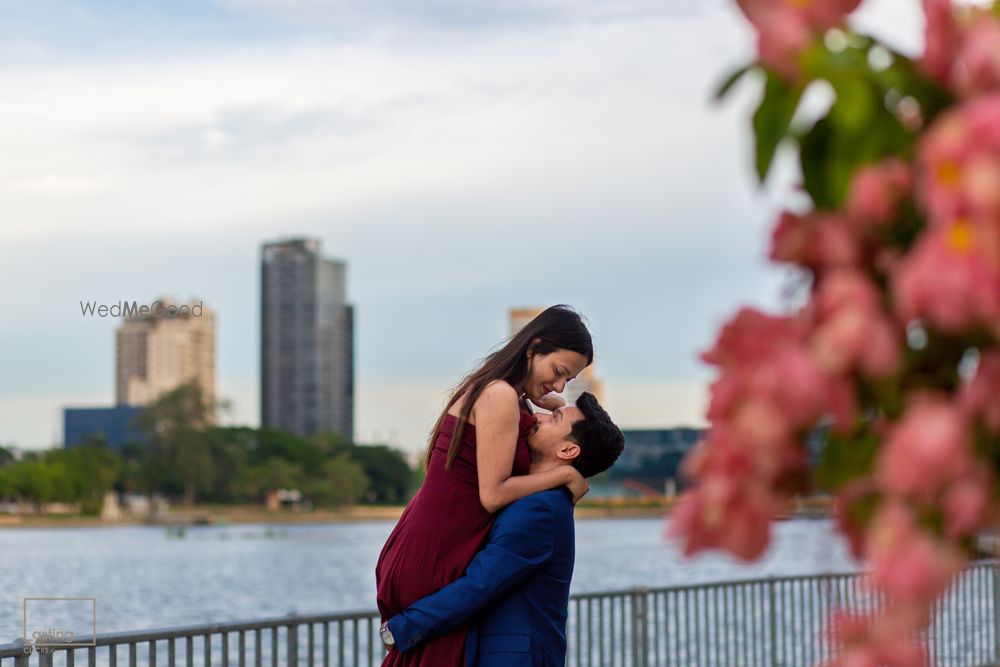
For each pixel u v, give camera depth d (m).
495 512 4.77
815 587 11.67
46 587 66.19
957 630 11.83
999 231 0.94
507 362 4.84
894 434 1.03
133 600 63.00
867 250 1.08
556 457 4.84
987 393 1.03
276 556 120.06
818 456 1.13
